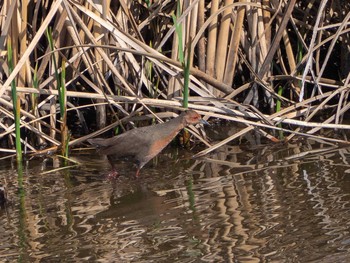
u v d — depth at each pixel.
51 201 10.53
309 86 14.90
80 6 12.48
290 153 12.43
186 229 9.16
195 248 8.55
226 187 10.80
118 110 14.10
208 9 14.48
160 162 12.46
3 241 9.01
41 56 13.45
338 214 9.38
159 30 14.27
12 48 12.87
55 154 13.05
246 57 14.49
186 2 13.32
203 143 13.38
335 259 8.04
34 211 10.11
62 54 12.32
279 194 10.33
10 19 12.44
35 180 11.61
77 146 13.55
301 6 15.23
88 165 12.41
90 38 12.55
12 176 11.87
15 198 10.73
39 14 14.17
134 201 10.38
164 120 13.70
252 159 12.23
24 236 9.16
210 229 9.12
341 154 12.15
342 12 14.71
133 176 11.71
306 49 14.09
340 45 15.40
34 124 13.23
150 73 13.70
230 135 13.72
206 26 13.23
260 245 8.55
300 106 13.43
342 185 10.52
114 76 13.70
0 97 12.52
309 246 8.45
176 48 13.34
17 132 12.41
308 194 10.23
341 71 14.97
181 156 12.72
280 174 11.27
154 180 11.42
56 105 13.84
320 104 13.26
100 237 9.02
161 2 13.95
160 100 12.87
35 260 8.38
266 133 13.16
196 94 14.41
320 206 9.72
